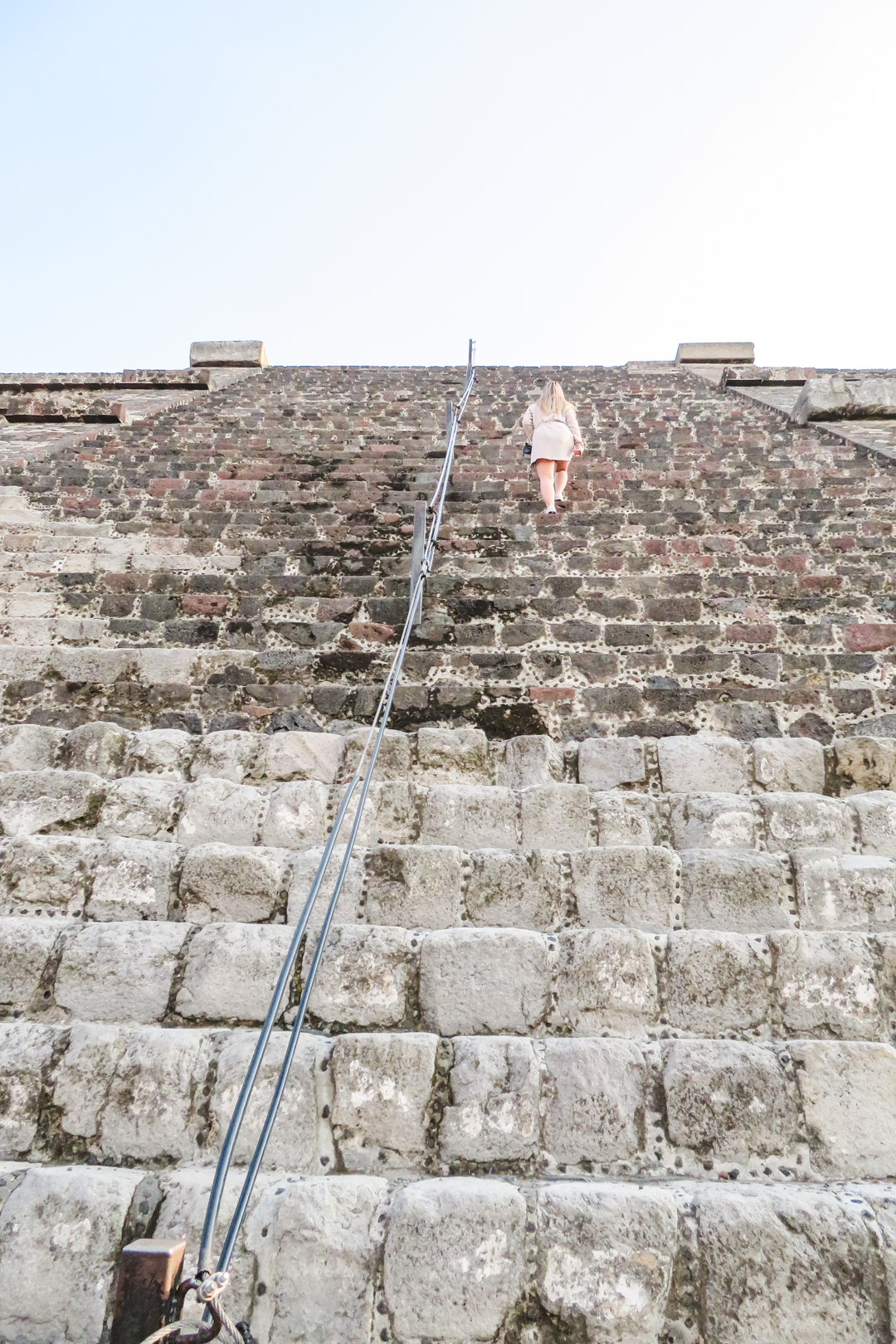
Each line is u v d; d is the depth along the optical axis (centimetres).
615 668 414
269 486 643
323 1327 155
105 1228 165
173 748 316
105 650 398
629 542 533
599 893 245
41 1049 197
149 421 847
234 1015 215
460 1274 158
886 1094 190
